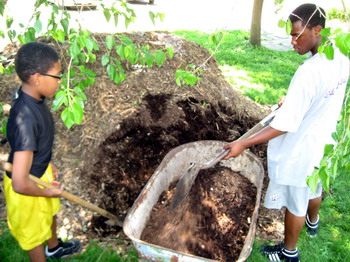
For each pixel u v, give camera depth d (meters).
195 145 3.59
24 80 2.17
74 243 3.03
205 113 4.57
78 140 4.01
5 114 4.25
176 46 5.30
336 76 2.43
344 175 4.41
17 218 2.39
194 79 2.58
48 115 2.39
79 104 2.04
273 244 3.32
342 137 1.76
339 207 3.91
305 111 2.46
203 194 3.41
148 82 4.62
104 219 3.38
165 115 4.35
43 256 2.62
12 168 2.20
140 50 2.96
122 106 4.27
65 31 2.78
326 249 3.33
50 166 2.75
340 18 10.91
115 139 3.99
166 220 3.05
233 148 2.70
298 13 2.43
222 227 3.17
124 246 3.12
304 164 2.66
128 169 3.85
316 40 2.46
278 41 10.38
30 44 2.15
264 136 2.54
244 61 8.17
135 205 2.75
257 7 8.96
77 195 3.53
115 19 2.89
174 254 2.29
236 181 3.60
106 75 4.54
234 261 2.89
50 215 2.57
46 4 2.86
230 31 10.70
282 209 3.79
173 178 3.49
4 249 2.94
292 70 7.84
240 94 5.54
